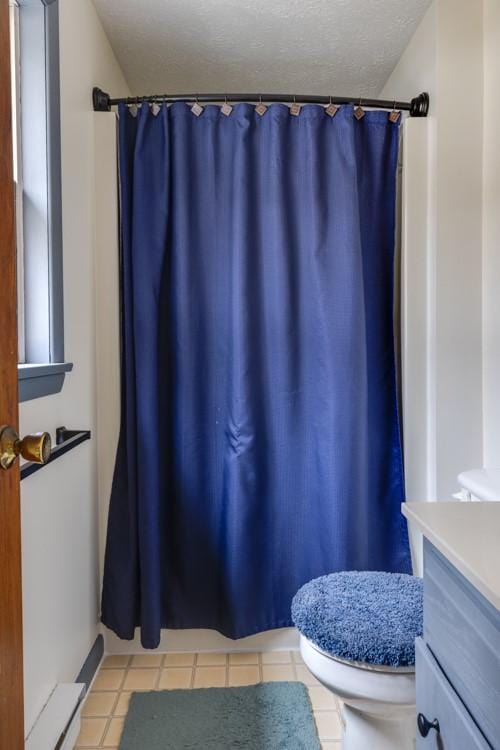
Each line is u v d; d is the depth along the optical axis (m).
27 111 1.26
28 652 1.14
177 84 2.11
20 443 0.69
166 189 1.66
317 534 1.72
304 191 1.69
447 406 1.67
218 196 1.70
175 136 1.66
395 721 1.13
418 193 1.72
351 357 1.66
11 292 0.70
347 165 1.67
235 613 1.67
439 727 0.73
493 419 1.62
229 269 1.69
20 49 1.25
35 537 1.19
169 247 1.69
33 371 1.13
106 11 1.67
